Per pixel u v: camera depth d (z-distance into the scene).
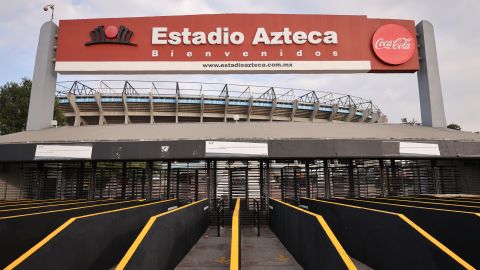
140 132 16.11
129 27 18.11
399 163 19.06
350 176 17.11
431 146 14.53
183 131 16.22
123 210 8.54
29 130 17.27
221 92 53.66
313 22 18.33
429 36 19.00
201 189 16.38
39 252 5.21
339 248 5.54
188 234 9.94
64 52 18.00
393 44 18.45
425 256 5.94
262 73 18.20
